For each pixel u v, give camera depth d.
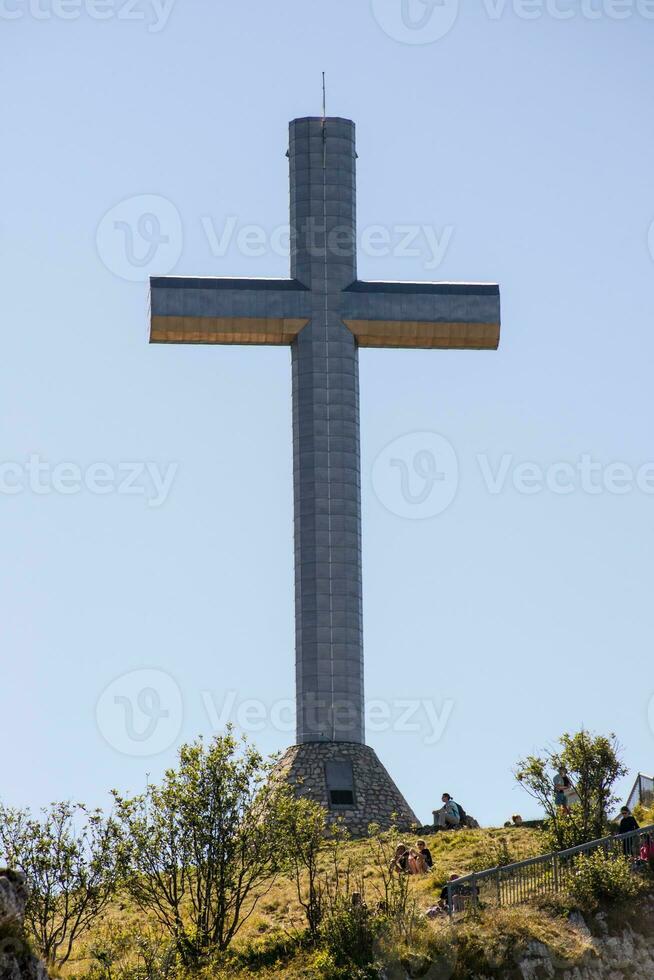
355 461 121.62
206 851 87.88
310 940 83.44
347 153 126.38
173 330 120.75
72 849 85.94
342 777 113.94
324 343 122.00
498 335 122.56
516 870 85.38
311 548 119.50
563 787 94.69
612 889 83.62
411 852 93.75
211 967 81.25
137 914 90.44
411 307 122.31
